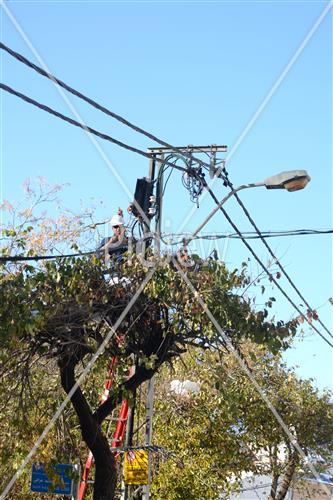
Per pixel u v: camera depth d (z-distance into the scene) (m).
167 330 13.99
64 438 14.40
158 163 15.70
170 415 21.86
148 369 13.87
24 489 17.66
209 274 13.70
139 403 19.41
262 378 22.75
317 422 25.83
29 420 14.62
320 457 27.30
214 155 15.27
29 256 13.37
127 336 14.13
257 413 22.48
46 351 13.36
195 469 21.11
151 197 15.22
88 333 13.83
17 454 13.52
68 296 13.13
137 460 17.38
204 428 21.80
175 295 13.59
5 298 12.50
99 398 17.00
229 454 21.83
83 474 17.69
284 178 12.93
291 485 27.20
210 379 17.59
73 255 13.01
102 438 14.02
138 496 18.12
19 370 13.54
